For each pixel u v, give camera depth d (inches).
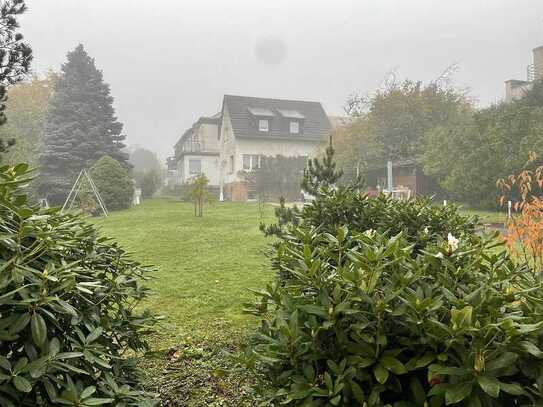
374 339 65.7
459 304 63.9
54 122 1186.0
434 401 60.4
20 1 274.4
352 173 1136.2
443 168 824.9
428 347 64.1
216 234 486.0
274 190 1211.9
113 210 859.4
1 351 67.4
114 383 78.2
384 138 1169.4
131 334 97.2
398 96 1165.7
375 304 65.4
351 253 73.1
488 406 58.4
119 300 93.7
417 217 167.2
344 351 68.2
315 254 86.5
